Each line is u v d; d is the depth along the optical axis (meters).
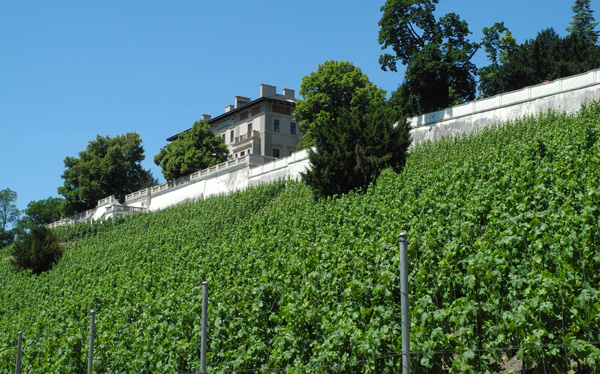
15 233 107.38
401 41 53.44
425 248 12.41
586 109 32.91
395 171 30.89
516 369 10.73
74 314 25.64
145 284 26.56
